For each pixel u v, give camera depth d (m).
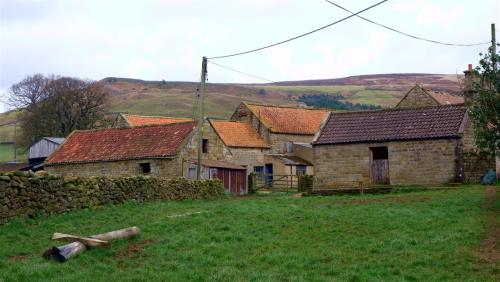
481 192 33.00
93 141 54.75
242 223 24.48
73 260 18.33
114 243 20.62
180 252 19.98
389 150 42.88
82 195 27.33
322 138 45.41
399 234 21.92
